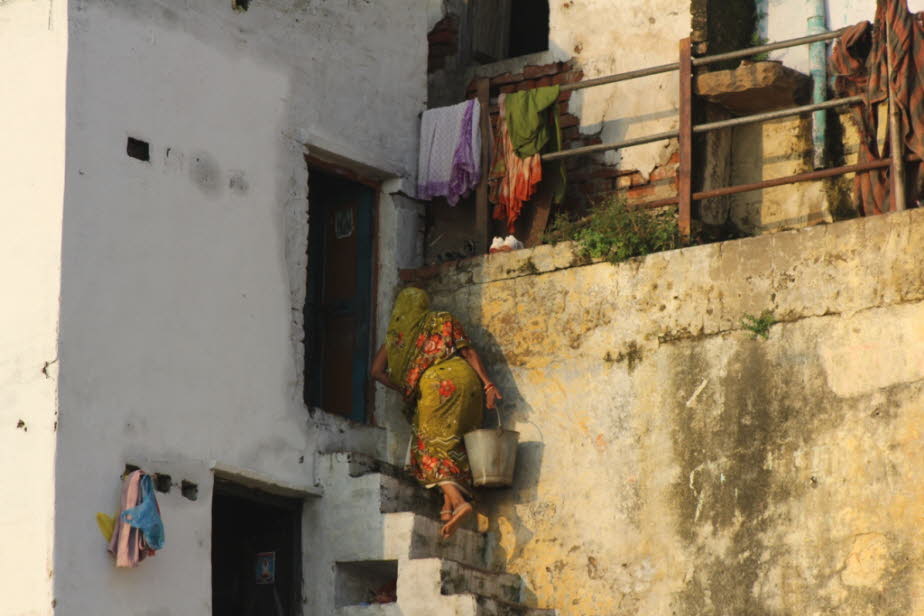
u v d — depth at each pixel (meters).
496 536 35.03
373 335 37.84
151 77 33.16
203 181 33.84
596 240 34.97
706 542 32.31
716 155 37.22
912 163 32.56
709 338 33.25
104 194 31.84
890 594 30.11
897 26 32.62
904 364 30.94
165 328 32.50
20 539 29.98
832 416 31.50
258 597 35.19
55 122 31.53
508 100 37.84
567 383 34.88
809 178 33.53
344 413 37.75
